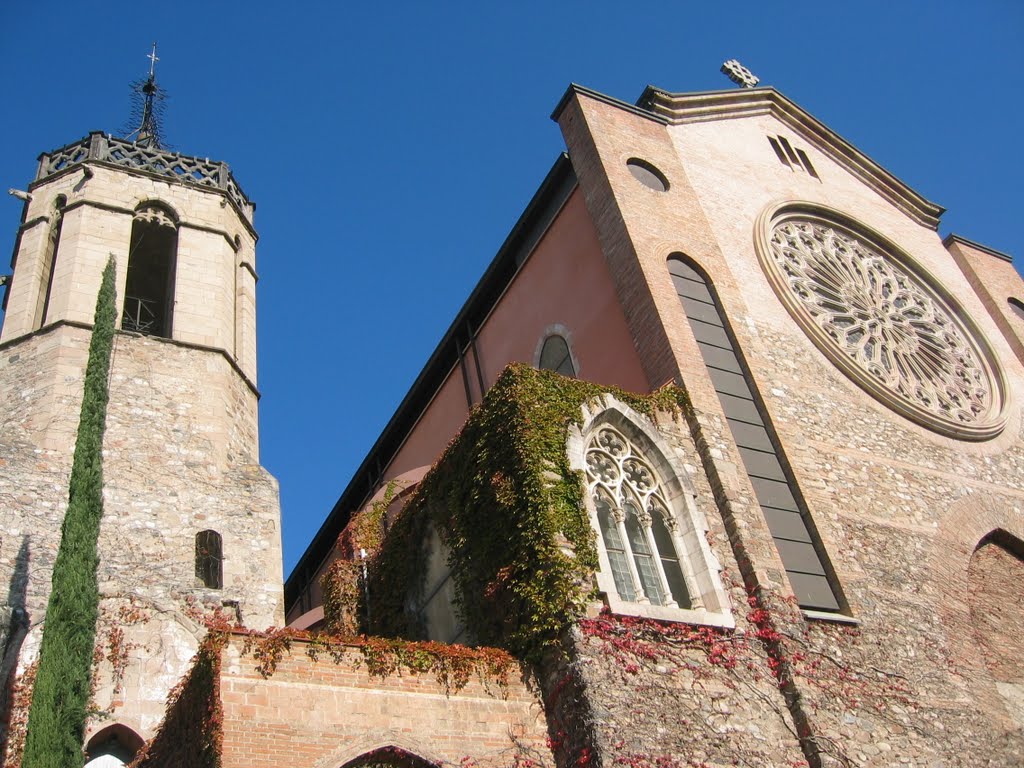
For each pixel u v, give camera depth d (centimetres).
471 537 1864
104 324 2289
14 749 1981
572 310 2511
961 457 2473
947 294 3009
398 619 2172
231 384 3002
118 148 3397
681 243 2420
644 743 1483
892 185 3266
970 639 2033
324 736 1375
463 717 1493
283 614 2564
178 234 3266
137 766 1716
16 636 2161
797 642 1742
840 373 2447
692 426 2005
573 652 1547
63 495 2478
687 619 1667
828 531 2016
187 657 2262
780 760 1587
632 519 1827
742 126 3059
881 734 1709
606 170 2497
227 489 2720
